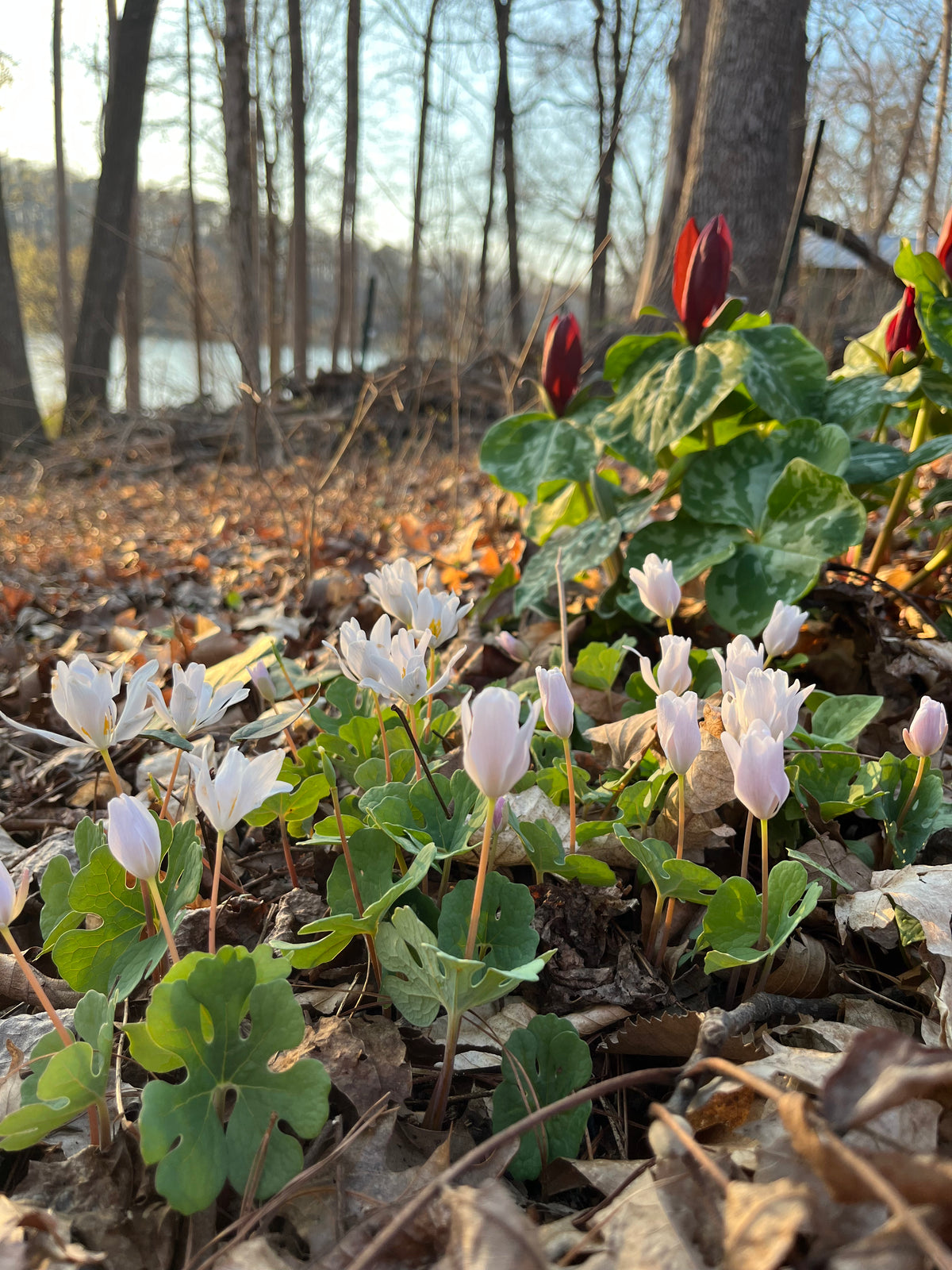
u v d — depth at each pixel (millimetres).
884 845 1897
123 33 19359
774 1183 873
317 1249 1095
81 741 1460
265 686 2225
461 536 5328
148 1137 1019
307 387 15336
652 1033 1398
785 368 3031
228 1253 1021
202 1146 1082
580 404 3227
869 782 1867
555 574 2934
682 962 1630
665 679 1749
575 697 2598
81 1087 1131
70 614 5156
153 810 2217
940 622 2756
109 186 19766
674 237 9734
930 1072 846
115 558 7164
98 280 19844
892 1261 797
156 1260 1098
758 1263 808
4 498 11789
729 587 2662
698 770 1837
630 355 3150
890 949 1655
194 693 1577
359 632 1637
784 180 9422
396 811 1646
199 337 14883
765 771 1343
